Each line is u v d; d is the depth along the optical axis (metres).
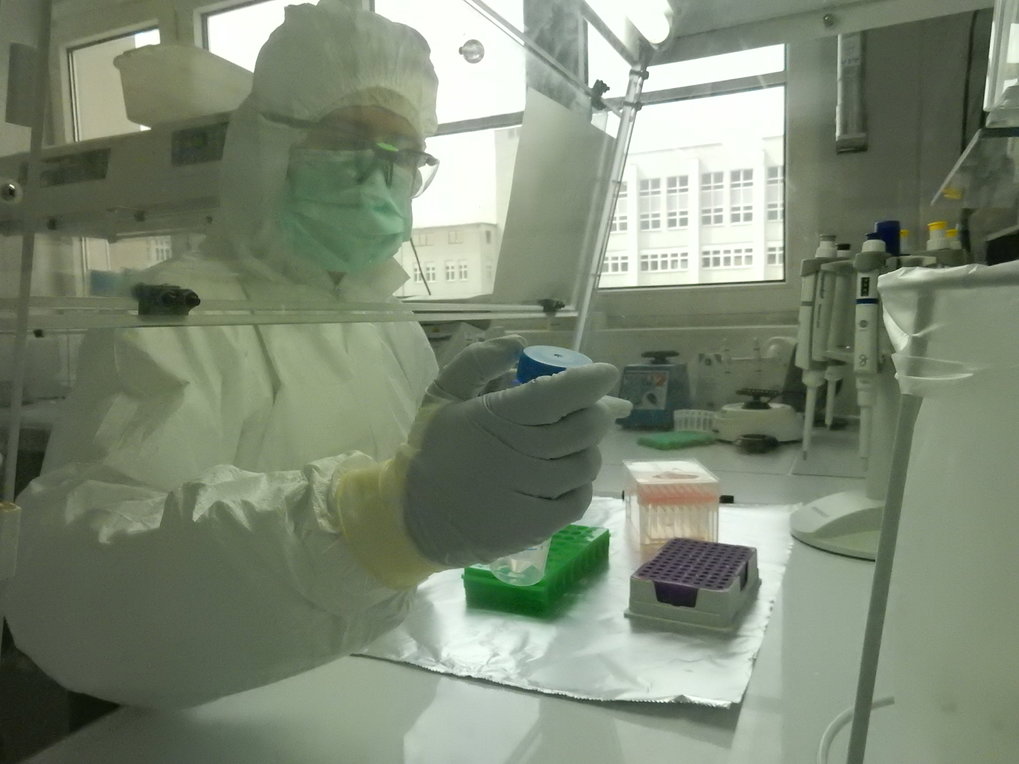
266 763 0.46
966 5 1.22
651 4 1.17
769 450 1.43
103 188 0.41
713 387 1.71
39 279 0.37
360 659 0.60
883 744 0.45
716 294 1.86
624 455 1.40
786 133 1.78
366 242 0.67
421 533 0.43
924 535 0.34
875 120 1.68
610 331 1.81
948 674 0.32
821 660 0.58
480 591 0.69
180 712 0.53
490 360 0.49
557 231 1.06
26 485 0.49
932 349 0.33
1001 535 0.29
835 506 0.92
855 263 0.87
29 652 0.49
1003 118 0.85
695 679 0.54
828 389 1.41
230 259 0.53
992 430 0.30
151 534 0.43
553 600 0.70
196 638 0.44
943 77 1.61
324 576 0.43
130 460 0.52
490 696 0.54
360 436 0.80
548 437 0.43
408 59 0.69
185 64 0.47
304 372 0.78
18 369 0.41
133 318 0.41
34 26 0.36
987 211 1.09
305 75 0.60
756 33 1.32
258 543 0.42
